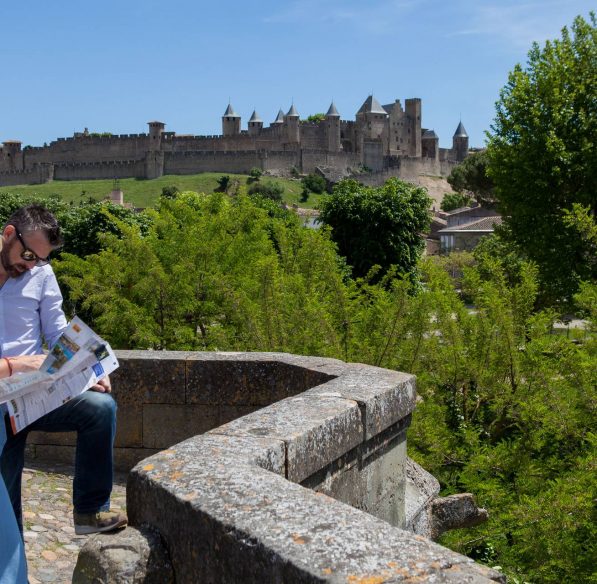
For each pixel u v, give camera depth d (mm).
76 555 4328
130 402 5738
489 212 74562
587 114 27688
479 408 10641
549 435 9844
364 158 149375
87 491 3666
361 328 10312
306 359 5457
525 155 27547
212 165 131375
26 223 3602
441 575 1933
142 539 2635
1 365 3381
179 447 3051
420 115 170000
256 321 10406
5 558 2990
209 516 2375
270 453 3039
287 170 132500
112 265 14008
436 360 10031
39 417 3434
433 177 155000
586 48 28156
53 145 146375
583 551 8234
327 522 2240
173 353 5863
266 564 2105
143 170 133000
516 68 28844
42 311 3777
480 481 9008
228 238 14188
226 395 5582
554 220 26688
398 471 4555
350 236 25266
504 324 9719
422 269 11180
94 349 3477
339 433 3645
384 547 2074
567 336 10164
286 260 12922
